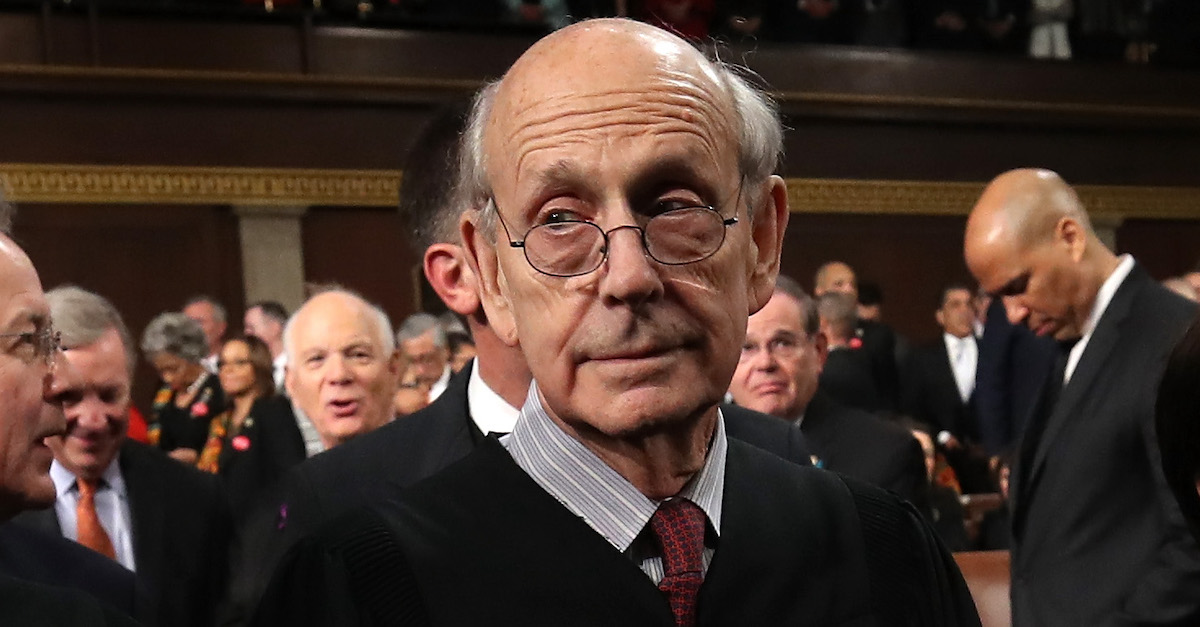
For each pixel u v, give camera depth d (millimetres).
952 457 5895
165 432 5711
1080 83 10281
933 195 9805
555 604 1485
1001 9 10219
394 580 1503
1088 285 3404
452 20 8727
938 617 1692
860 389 5750
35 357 1730
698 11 8867
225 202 8141
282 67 8367
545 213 1401
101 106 7898
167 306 8031
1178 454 1899
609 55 1406
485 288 1533
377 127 8516
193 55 8156
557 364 1413
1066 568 3223
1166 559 3053
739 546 1570
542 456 1542
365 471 2137
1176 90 10523
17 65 7699
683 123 1394
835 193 9547
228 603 3010
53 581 2152
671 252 1395
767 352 3400
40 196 7738
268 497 3010
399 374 3486
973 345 7805
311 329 3318
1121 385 3236
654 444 1478
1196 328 1885
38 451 1750
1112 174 10344
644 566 1523
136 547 2961
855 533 1671
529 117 1409
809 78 9461
